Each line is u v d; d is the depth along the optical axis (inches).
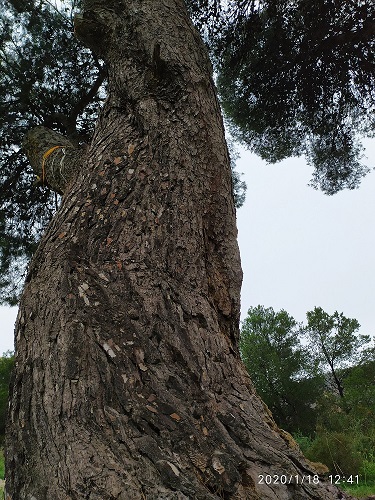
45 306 62.3
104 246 69.8
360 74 239.9
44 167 139.0
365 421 387.9
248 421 53.9
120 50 105.2
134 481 44.1
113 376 53.1
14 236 247.1
